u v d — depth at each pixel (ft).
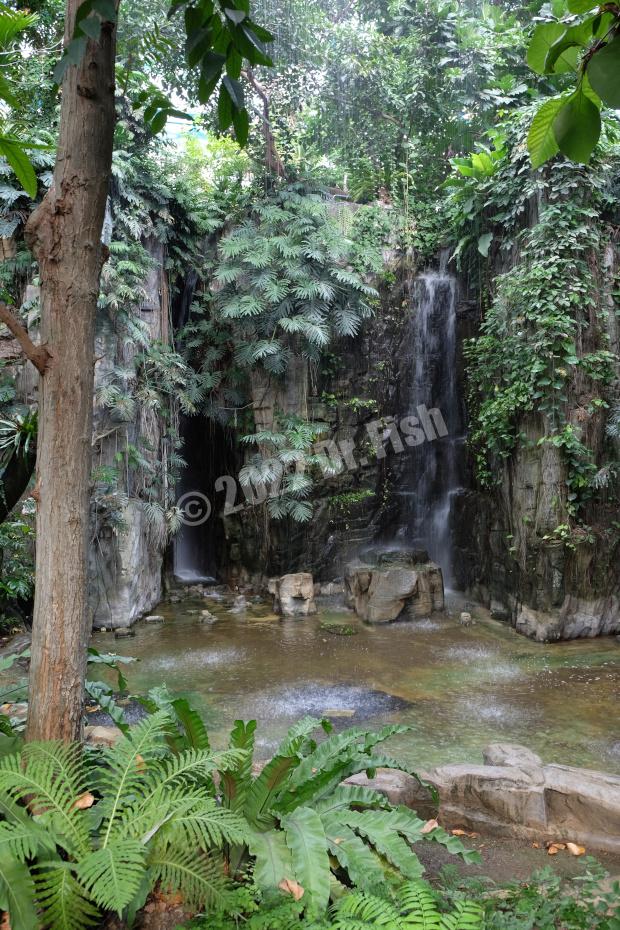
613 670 26.16
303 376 38.09
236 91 6.15
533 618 30.73
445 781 14.34
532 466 31.09
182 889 7.73
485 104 36.99
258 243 35.01
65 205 8.80
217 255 38.58
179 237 37.04
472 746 19.13
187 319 40.14
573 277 29.78
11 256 31.58
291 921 7.64
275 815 9.46
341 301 36.88
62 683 8.90
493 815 13.65
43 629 8.91
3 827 7.30
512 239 32.73
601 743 19.39
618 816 12.71
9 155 5.91
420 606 33.65
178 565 45.03
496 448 32.83
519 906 9.62
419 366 41.42
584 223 30.14
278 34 34.17
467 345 39.34
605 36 3.84
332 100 37.93
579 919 9.27
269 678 25.12
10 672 22.77
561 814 13.33
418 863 9.27
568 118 4.16
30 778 8.07
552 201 30.19
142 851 7.62
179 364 35.35
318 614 34.73
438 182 42.78
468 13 39.19
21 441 11.65
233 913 7.64
